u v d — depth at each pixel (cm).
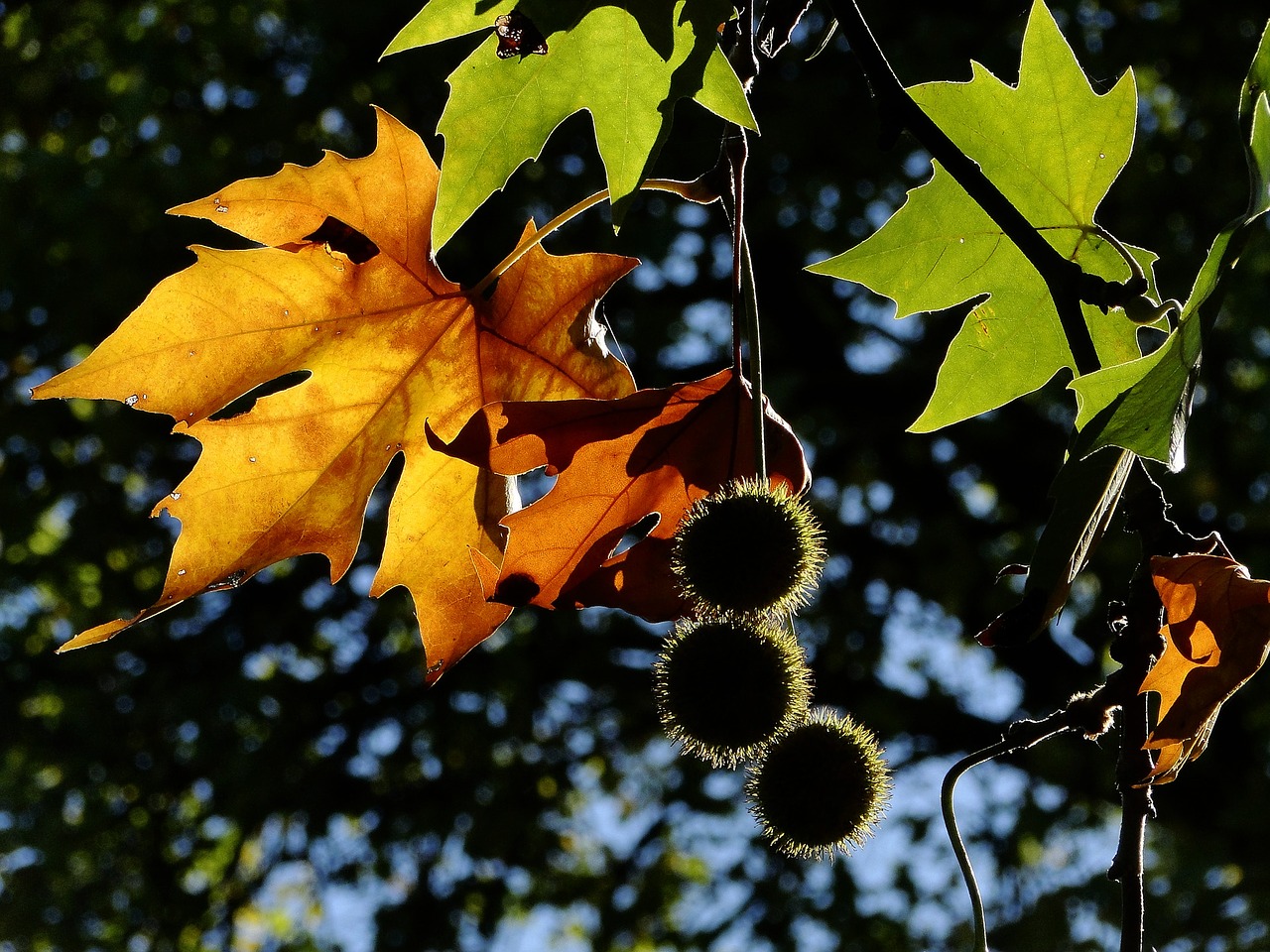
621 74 225
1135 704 188
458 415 267
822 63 860
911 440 969
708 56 222
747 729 248
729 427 255
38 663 1033
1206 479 857
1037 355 277
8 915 1003
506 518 249
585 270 263
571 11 221
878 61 231
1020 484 976
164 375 240
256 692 968
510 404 244
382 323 255
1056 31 258
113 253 906
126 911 1045
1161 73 894
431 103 920
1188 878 878
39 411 989
